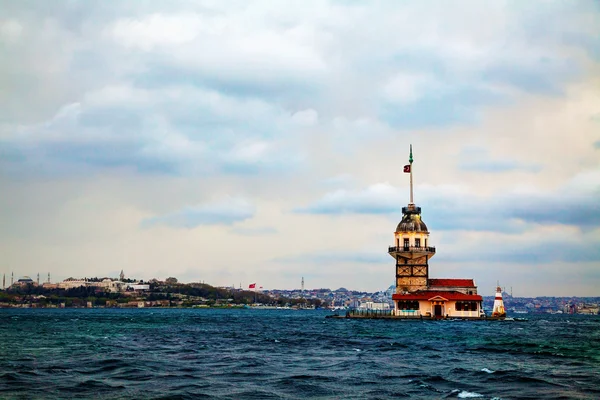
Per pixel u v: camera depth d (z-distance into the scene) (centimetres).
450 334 12344
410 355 7950
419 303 18612
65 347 8894
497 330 14200
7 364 6656
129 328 15138
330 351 8494
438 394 5072
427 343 9894
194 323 19162
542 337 11950
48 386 5297
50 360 7062
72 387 5259
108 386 5322
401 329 14212
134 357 7431
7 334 12288
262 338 11144
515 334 12762
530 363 7056
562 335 12850
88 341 10169
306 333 12800
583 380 5744
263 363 6981
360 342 10119
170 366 6606
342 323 17988
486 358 7594
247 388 5306
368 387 5391
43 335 11956
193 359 7306
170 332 13138
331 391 5203
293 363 7012
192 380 5681
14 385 5328
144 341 10188
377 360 7350
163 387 5297
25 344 9488
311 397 4950
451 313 18575
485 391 5184
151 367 6494
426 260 18862
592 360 7381
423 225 19025
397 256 18938
